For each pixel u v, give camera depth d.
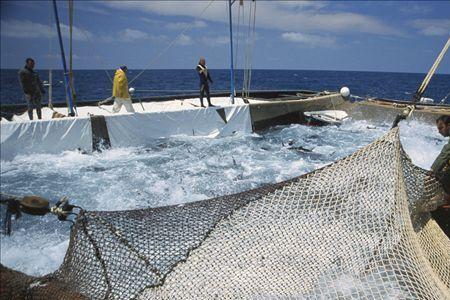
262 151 14.63
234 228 4.30
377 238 3.80
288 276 3.99
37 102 13.34
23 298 3.24
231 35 17.28
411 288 3.38
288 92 24.50
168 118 15.41
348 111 20.16
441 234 4.82
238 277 4.11
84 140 13.64
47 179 11.06
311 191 4.16
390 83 71.00
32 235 7.40
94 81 73.69
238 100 19.56
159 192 10.37
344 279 3.77
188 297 3.97
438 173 4.95
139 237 4.05
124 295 3.80
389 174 4.00
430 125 16.89
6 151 12.43
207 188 10.71
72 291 3.48
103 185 10.74
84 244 3.79
